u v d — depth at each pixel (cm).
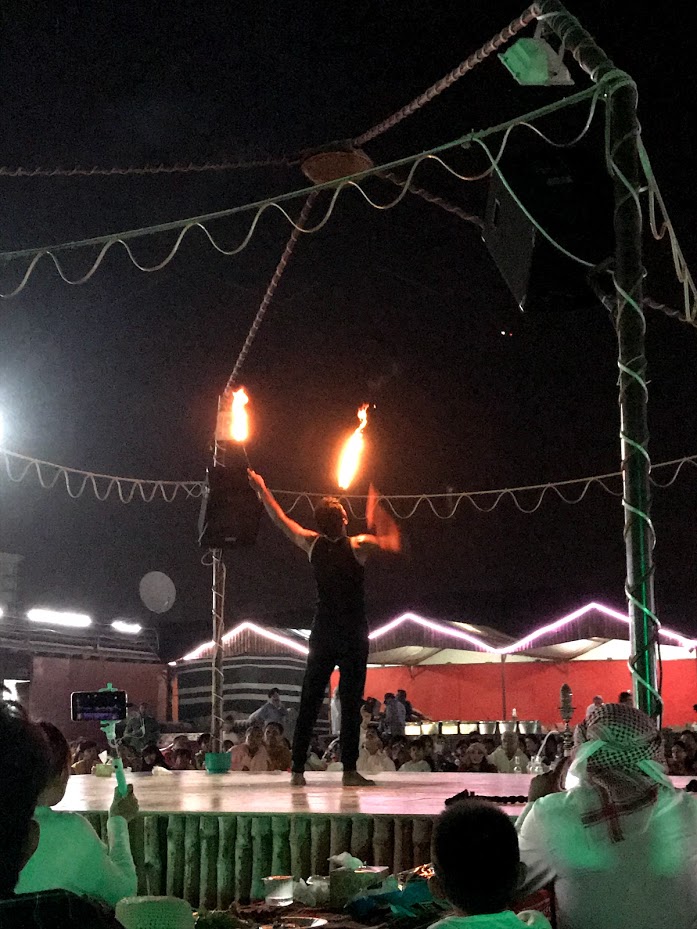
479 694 1941
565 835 291
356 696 577
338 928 310
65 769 290
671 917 285
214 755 851
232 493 791
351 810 403
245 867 395
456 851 243
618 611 1594
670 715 1725
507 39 511
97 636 1989
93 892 284
